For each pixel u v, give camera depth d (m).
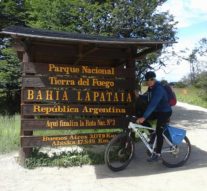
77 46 5.36
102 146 6.14
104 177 4.54
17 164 5.07
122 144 4.87
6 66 10.91
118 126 5.38
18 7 12.09
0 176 4.59
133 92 5.43
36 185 4.27
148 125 5.07
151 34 10.21
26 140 4.99
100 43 4.67
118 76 5.38
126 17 10.02
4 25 12.06
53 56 5.80
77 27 9.82
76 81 5.16
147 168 4.93
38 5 10.10
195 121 10.07
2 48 11.60
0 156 5.54
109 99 5.33
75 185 4.27
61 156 5.19
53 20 9.86
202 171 4.80
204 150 6.04
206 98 19.72
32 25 10.11
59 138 5.11
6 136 6.51
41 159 5.01
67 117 5.16
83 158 5.10
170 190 4.10
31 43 5.05
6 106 11.67
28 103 4.99
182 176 4.59
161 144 4.92
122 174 4.67
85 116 5.24
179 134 5.03
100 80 5.28
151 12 10.15
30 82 4.98
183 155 5.25
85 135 5.24
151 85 4.86
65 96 5.11
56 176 4.59
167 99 4.91
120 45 5.08
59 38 4.42
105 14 9.94
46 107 5.05
